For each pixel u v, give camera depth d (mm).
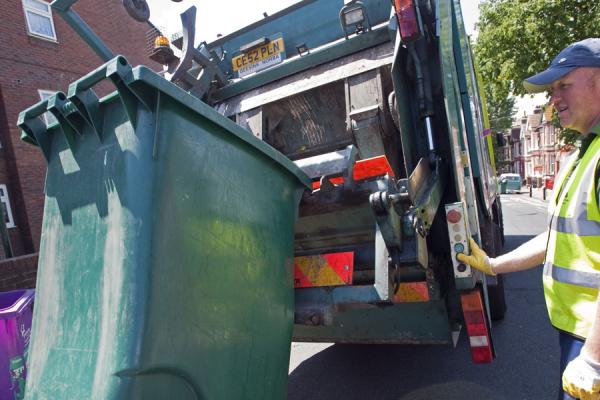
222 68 4141
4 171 11328
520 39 13469
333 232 2473
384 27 3131
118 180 1339
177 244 1352
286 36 3922
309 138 3564
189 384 1359
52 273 1517
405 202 2221
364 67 3137
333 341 2859
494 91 15445
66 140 1549
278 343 1898
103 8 14469
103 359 1215
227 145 1640
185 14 3490
